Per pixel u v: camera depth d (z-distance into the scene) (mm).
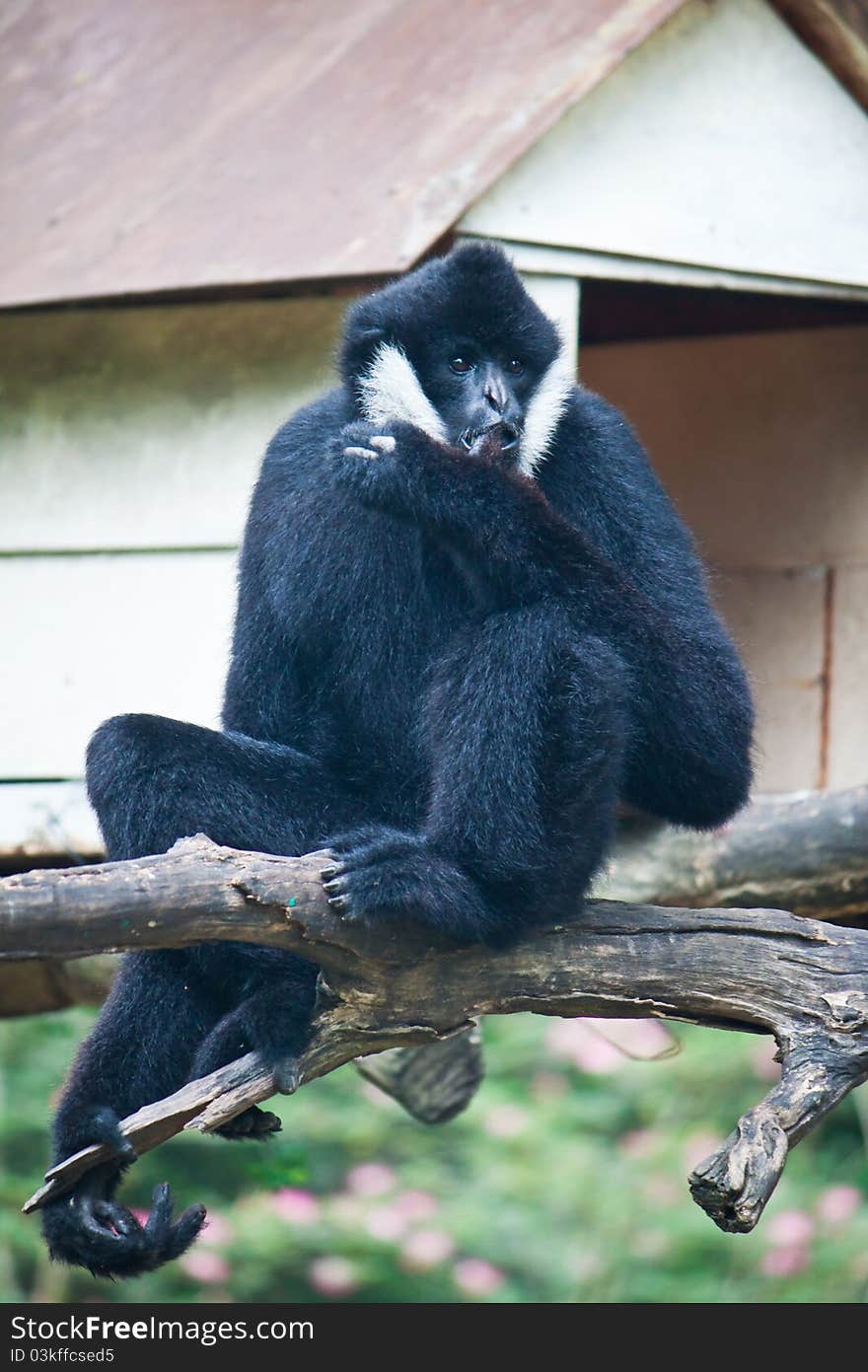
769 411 13898
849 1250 15688
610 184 11023
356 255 10312
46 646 11664
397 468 7867
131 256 11211
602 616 7996
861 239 11750
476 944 7617
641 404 14367
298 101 11969
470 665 7680
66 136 12758
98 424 11641
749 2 11555
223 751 8297
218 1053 7664
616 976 7652
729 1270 15812
